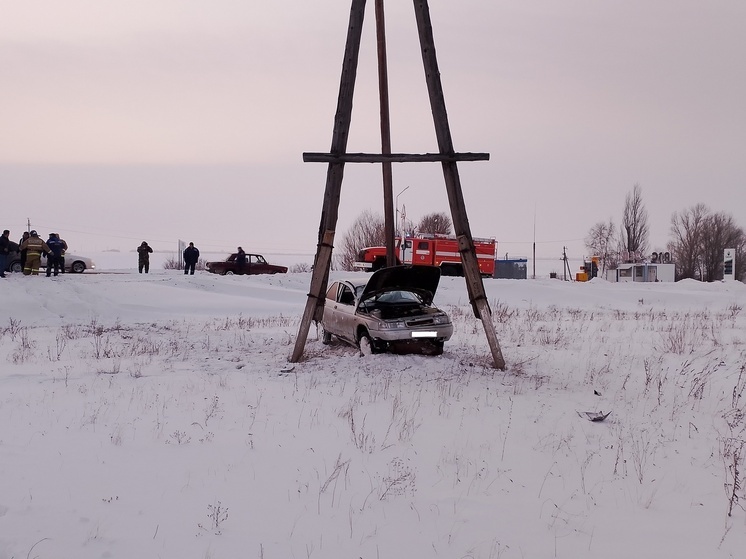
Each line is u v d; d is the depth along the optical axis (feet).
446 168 44.04
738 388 37.73
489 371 42.06
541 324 70.54
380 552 18.11
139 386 36.91
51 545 17.80
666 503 22.20
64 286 96.63
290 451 25.96
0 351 52.44
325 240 45.09
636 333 61.57
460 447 27.07
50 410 31.40
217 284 113.09
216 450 25.88
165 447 26.12
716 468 25.43
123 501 20.84
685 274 253.85
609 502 22.16
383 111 51.90
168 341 58.08
